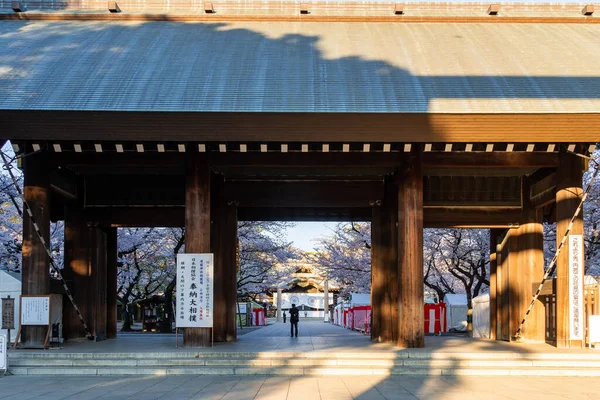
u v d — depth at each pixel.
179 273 18.84
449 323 35.50
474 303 27.67
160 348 18.47
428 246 33.56
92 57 18.62
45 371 15.98
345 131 16.81
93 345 20.08
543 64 18.50
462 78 17.59
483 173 23.12
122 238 34.41
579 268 19.12
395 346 19.62
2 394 12.68
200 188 19.23
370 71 18.06
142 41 20.17
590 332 18.62
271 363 16.34
